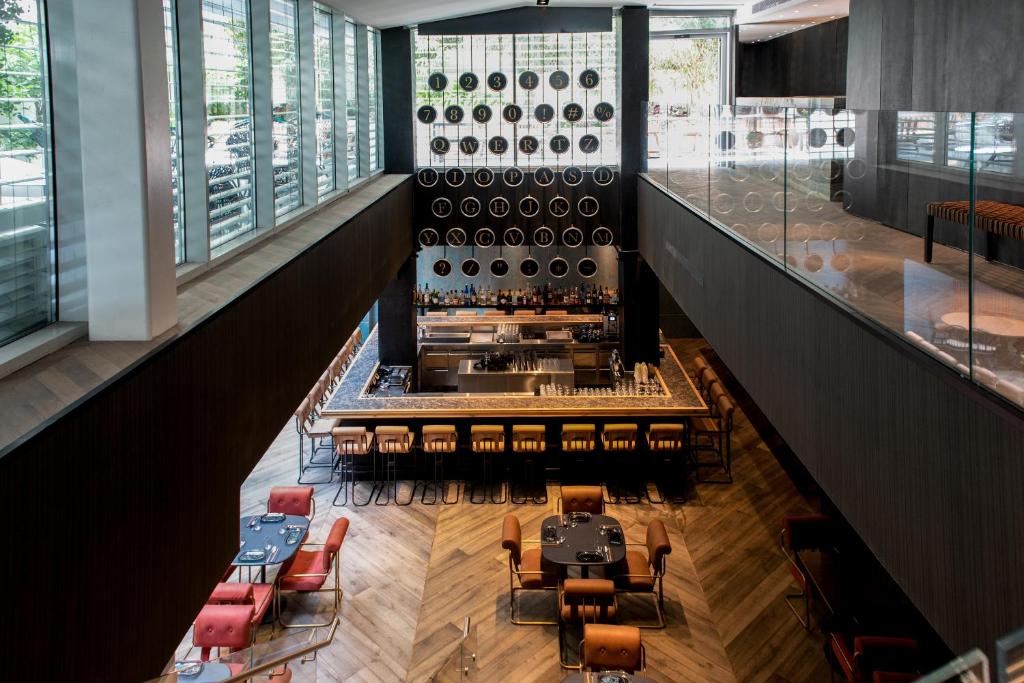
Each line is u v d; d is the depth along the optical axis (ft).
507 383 44.01
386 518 34.86
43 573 9.21
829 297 16.47
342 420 39.01
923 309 12.35
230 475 15.61
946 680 7.30
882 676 20.26
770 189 20.53
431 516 35.12
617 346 46.70
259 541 27.73
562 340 47.14
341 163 33.71
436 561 31.50
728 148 24.67
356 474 38.70
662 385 40.68
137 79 12.94
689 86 46.80
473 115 43.47
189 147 18.62
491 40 44.01
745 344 22.71
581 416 37.91
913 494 12.54
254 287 17.06
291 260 20.04
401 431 35.76
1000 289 10.18
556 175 43.62
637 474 38.42
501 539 30.42
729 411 37.65
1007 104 20.99
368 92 39.24
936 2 25.02
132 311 13.43
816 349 16.96
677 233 32.04
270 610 28.22
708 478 38.60
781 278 19.38
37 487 9.10
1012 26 20.81
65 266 13.51
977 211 10.75
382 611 28.27
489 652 26.22
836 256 16.02
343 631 27.12
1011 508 9.80
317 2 29.35
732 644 26.37
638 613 28.17
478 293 45.62
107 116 13.00
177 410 13.09
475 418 38.11
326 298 23.81
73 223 13.33
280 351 18.99
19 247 12.50
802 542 27.91
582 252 48.55
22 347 12.29
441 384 48.08
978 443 10.55
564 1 40.78
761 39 49.11
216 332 14.89
